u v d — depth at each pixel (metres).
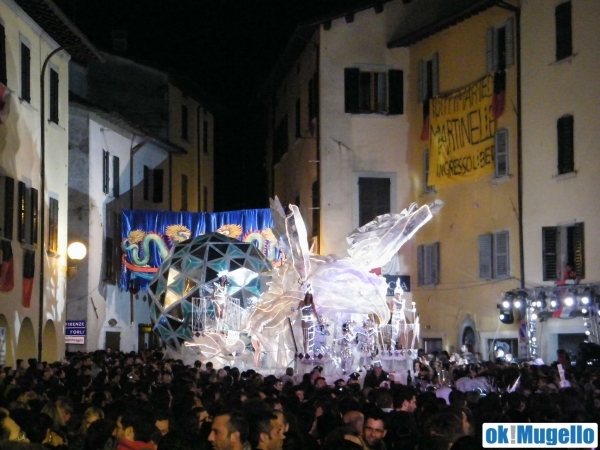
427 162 37.66
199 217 38.78
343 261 25.48
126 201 41.97
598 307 27.61
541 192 30.97
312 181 40.41
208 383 17.06
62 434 10.42
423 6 38.28
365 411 10.62
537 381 18.78
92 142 37.78
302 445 8.60
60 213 31.20
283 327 25.53
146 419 8.16
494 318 33.16
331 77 38.81
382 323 25.09
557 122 30.33
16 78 26.84
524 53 31.98
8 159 25.91
